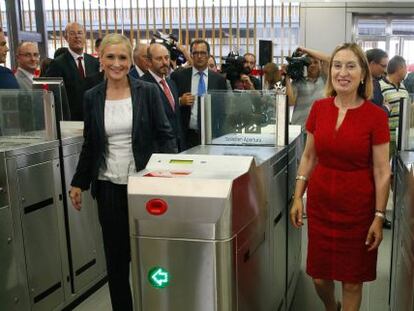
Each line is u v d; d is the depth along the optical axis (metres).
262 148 2.41
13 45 6.12
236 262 1.57
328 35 8.88
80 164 2.22
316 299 2.80
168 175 1.59
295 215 2.17
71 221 2.72
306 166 2.16
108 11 8.09
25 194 2.36
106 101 2.11
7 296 2.27
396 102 3.74
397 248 2.21
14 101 2.58
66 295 2.70
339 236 1.99
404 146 2.43
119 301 2.24
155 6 8.16
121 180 2.12
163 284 1.58
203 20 8.21
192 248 1.52
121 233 2.19
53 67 3.71
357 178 1.94
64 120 3.20
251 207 1.72
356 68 1.88
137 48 3.74
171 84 3.43
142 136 2.13
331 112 1.98
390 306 2.48
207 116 2.58
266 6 8.26
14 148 2.30
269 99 2.49
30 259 2.41
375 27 9.14
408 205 1.82
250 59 4.80
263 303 1.98
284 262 2.50
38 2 6.86
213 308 1.54
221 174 1.61
